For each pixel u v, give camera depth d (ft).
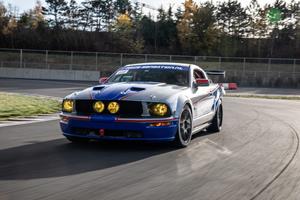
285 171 19.04
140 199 14.37
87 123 22.56
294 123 38.60
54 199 14.15
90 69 147.23
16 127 31.81
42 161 19.89
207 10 175.83
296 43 178.60
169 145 23.98
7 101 49.37
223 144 25.76
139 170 18.47
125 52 174.29
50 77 141.18
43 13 210.18
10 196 14.42
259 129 33.58
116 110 22.22
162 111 22.35
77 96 23.20
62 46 170.50
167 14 198.90
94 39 174.09
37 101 52.60
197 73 28.53
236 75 141.69
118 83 25.13
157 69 27.17
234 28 189.47
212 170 18.84
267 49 179.32
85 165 19.20
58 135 27.86
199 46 174.60
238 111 51.03
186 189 15.74
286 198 15.06
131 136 22.25
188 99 24.36
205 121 28.43
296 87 138.31
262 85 139.33
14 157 20.68
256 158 21.72
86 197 14.43
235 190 15.83
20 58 146.00
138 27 195.11
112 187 15.72
